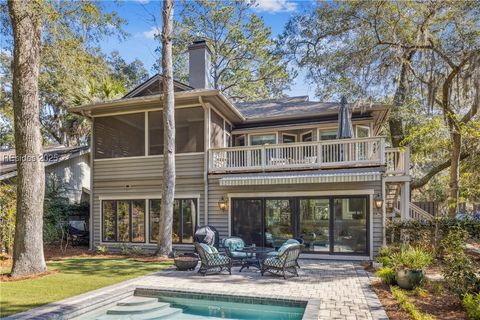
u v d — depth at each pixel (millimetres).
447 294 9523
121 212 19688
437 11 16344
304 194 16906
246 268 13750
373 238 15680
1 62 25484
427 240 15383
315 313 7957
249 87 40375
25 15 12148
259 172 17781
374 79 19500
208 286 10664
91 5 13797
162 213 16672
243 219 17812
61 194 24234
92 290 10016
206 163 18438
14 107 12414
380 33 19562
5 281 11148
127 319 8781
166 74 16594
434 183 36438
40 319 7445
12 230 16406
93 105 19391
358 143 16438
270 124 22188
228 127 22109
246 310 9547
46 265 14023
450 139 19422
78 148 27109
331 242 16281
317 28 23328
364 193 15984
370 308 8406
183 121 19141
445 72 17281
